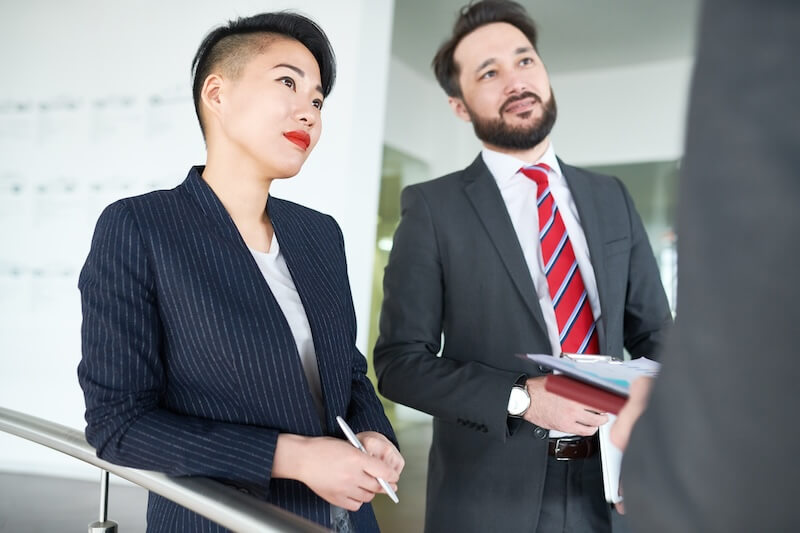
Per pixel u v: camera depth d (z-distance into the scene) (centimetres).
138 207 101
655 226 602
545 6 505
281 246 112
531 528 140
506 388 135
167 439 90
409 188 172
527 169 165
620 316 155
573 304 153
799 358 32
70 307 396
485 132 168
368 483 90
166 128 391
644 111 604
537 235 161
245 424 99
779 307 32
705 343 35
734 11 36
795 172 32
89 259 99
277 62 106
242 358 97
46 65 407
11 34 413
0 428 115
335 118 355
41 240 402
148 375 96
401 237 165
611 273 155
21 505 335
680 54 579
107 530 108
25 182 407
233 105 106
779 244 32
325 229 128
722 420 34
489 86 167
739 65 35
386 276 167
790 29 34
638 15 514
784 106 33
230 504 77
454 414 139
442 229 160
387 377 154
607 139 616
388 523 347
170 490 84
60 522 313
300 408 101
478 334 154
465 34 173
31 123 408
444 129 655
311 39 113
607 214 163
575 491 142
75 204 400
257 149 105
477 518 145
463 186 166
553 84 636
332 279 118
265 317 100
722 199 34
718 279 34
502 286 154
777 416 32
